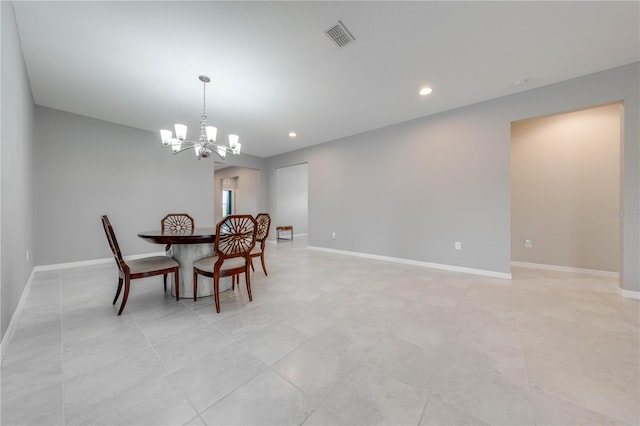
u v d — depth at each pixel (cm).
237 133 473
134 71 261
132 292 264
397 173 419
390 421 104
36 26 197
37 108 345
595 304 231
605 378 130
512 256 397
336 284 293
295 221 846
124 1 173
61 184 365
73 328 183
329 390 122
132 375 131
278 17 188
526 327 186
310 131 461
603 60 243
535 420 104
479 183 338
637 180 245
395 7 180
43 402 112
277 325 189
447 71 262
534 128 380
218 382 127
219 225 210
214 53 231
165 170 477
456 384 126
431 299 244
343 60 243
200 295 251
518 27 199
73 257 375
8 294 170
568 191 357
